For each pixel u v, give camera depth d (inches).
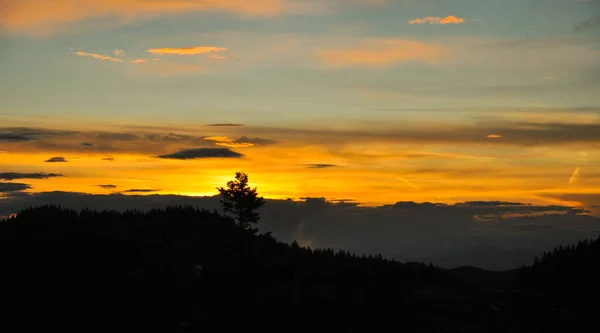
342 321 2032.5
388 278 2332.7
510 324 1962.4
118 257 2383.1
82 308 2127.2
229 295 2235.5
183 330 2030.0
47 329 2025.1
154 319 2081.7
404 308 2092.8
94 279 2260.1
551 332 1904.5
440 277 2410.2
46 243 2404.0
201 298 2225.6
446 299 2145.7
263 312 2119.8
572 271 2268.7
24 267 2277.3
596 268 2240.4
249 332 2014.0
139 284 2257.6
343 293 2225.6
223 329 2034.9
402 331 1945.1
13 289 2185.0
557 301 2121.1
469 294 2213.3
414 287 2285.9
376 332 1947.6
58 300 2154.3
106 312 2112.5
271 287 2298.2
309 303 2148.1
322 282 2358.5
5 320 2053.4
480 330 1923.0
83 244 2415.1
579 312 2012.8
